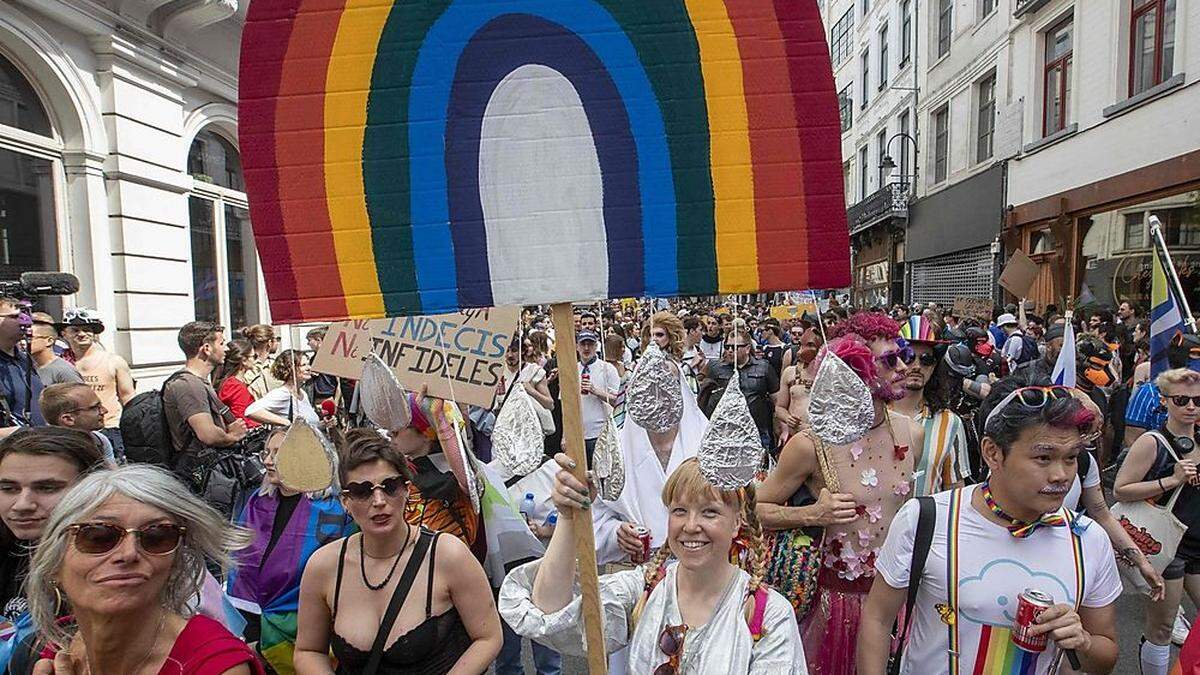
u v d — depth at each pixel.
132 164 7.96
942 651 1.96
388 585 2.29
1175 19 11.23
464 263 1.76
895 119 25.00
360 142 1.74
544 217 1.76
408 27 1.72
